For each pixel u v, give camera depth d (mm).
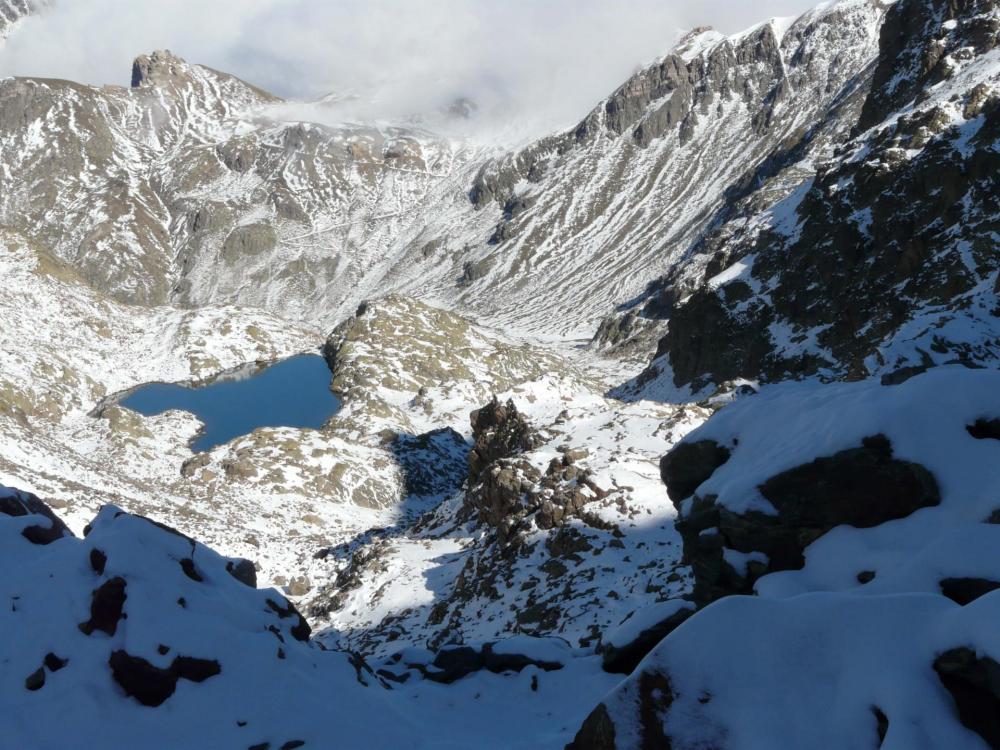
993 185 77938
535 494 35500
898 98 111250
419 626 33812
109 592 10367
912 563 9898
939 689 7348
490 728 11531
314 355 159375
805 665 7965
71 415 112438
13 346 124312
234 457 89312
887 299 80062
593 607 25656
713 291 106750
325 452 90875
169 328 162125
